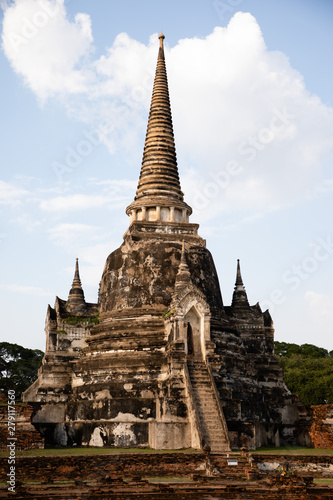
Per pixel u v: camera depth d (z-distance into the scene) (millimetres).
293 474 36094
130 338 51781
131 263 54969
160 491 32844
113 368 50094
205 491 32938
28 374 105250
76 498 31594
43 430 51531
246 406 49812
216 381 47656
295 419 56812
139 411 47906
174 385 46344
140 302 53312
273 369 60062
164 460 39562
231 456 40000
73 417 51031
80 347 58969
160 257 54656
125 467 39031
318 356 117688
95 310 61156
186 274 52250
